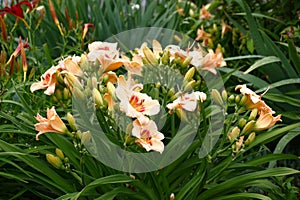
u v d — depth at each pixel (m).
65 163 2.33
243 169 2.67
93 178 2.35
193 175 2.53
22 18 3.39
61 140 2.48
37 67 3.44
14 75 3.28
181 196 2.36
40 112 2.88
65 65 2.41
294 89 3.78
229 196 2.43
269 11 4.81
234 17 4.78
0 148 2.55
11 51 3.28
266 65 3.78
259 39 3.89
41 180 2.56
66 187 2.45
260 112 2.46
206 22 4.99
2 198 2.78
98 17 4.75
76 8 4.78
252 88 3.89
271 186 2.59
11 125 2.75
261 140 2.57
